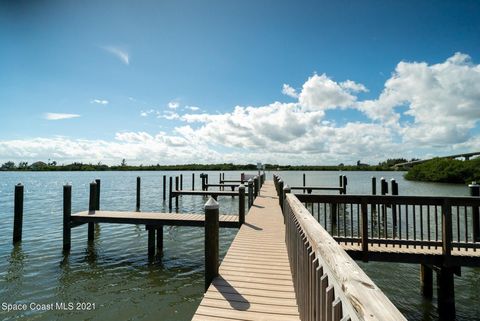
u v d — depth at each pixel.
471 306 6.46
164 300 6.73
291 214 4.68
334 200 6.30
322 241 2.17
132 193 31.41
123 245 10.89
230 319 3.35
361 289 1.20
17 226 11.10
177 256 9.73
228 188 34.06
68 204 10.10
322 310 1.88
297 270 3.65
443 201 5.75
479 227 6.18
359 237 6.29
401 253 5.86
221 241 11.59
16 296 6.86
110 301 6.67
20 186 11.22
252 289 4.13
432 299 6.79
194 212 19.14
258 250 5.99
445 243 5.69
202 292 7.14
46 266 8.71
